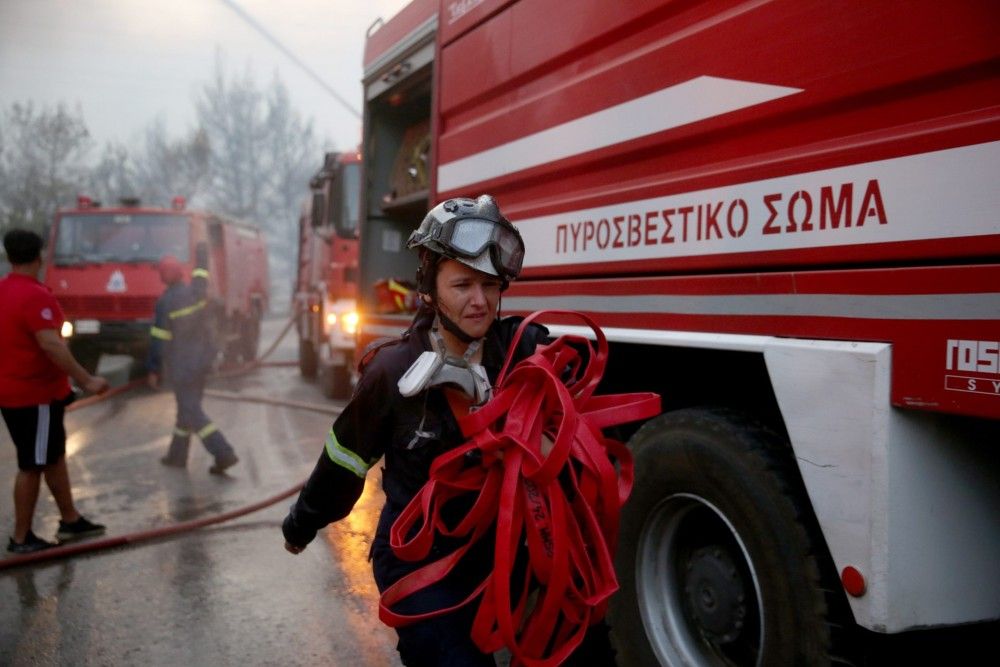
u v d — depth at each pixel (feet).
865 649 7.48
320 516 6.61
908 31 6.68
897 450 6.63
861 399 6.79
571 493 6.50
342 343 35.94
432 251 6.07
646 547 9.47
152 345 22.53
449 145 14.12
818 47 7.45
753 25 8.17
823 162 7.35
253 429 28.60
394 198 18.71
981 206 6.07
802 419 7.34
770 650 7.80
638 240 9.70
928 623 6.71
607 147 10.21
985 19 6.15
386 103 18.26
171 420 31.17
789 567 7.63
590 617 6.10
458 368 5.99
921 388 6.40
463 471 6.10
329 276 36.45
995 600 6.93
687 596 9.35
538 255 11.62
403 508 6.32
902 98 6.79
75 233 41.65
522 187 12.13
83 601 13.24
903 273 6.58
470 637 6.09
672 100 9.20
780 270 7.82
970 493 6.85
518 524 5.83
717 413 8.70
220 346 47.60
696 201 8.83
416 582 5.95
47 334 14.85
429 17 15.15
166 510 18.66
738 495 8.14
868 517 6.71
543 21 11.52
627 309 9.89
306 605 13.03
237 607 12.96
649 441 9.28
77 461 23.86
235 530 16.90
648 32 9.70
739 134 8.39
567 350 6.31
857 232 7.00
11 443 26.96
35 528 17.47
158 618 12.57
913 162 6.57
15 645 11.71
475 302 6.06
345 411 6.29
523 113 12.01
